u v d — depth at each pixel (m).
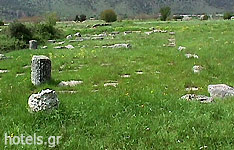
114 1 184.25
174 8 184.88
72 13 160.62
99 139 6.44
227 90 10.23
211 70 14.37
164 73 14.30
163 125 7.00
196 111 7.92
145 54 19.36
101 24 51.88
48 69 12.77
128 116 7.66
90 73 14.45
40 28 38.00
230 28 33.41
